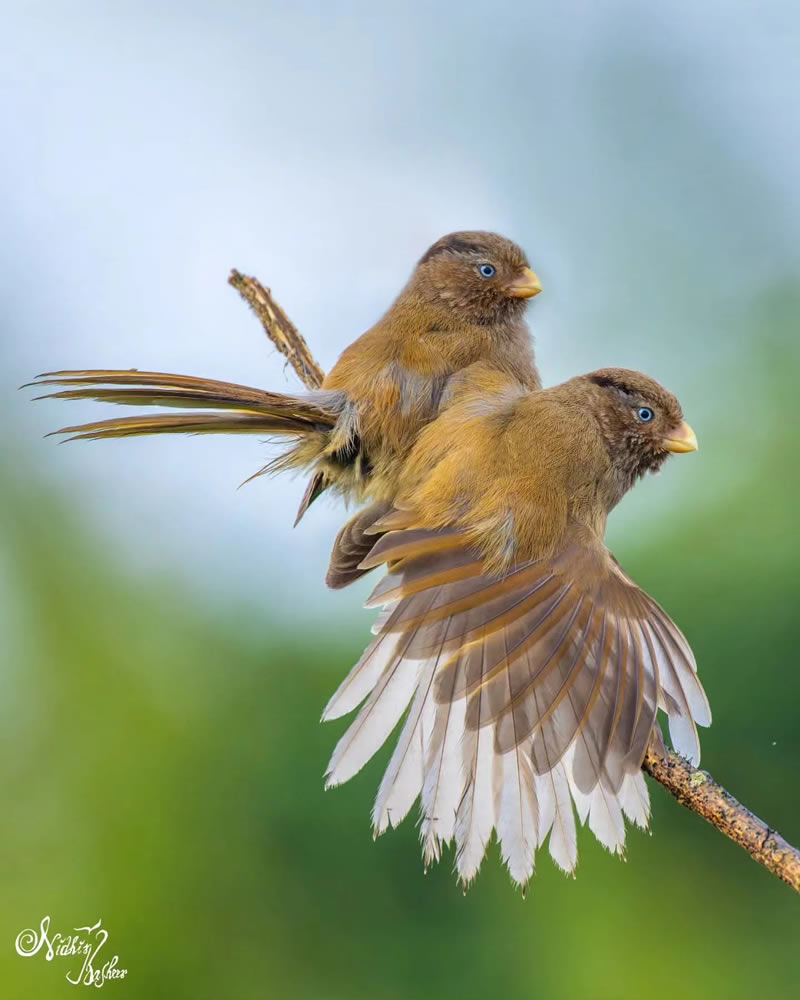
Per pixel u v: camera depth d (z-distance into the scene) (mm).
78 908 12906
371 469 9125
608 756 7547
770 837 6996
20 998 12516
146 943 12648
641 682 7832
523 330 10344
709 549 13180
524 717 7664
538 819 7508
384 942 12234
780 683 12242
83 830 13383
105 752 13875
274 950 12469
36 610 14805
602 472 8758
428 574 8016
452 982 12016
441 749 7609
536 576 8070
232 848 12930
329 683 13422
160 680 14164
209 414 8391
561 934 11969
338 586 8930
